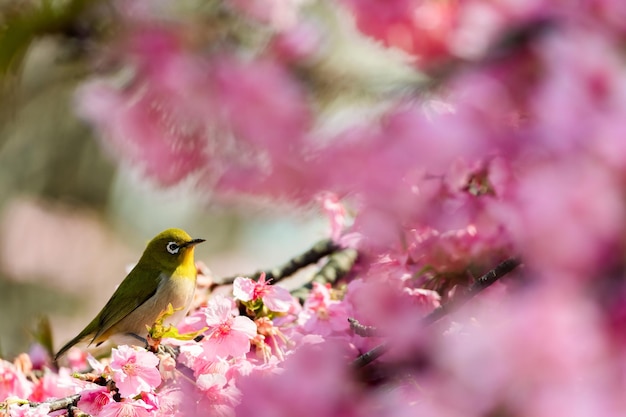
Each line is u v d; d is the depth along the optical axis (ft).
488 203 10.71
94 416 10.87
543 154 9.92
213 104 10.77
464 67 10.51
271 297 10.96
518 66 10.45
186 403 10.82
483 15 10.50
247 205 10.72
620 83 10.05
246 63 10.77
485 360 9.35
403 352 10.62
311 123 10.65
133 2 10.69
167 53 10.75
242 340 10.86
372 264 10.95
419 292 10.89
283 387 10.57
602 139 9.69
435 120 10.47
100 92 10.89
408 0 10.62
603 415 8.86
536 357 9.04
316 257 11.53
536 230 9.43
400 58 10.64
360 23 10.71
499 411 9.27
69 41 10.61
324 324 10.96
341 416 10.57
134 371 10.83
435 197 10.67
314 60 10.71
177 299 11.62
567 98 10.00
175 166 10.83
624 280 9.29
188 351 10.87
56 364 11.51
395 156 10.48
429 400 10.43
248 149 10.73
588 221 9.36
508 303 10.46
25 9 10.55
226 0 10.81
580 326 9.07
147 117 10.84
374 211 10.65
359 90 10.61
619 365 9.08
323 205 10.96
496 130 10.43
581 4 10.44
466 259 10.85
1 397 11.20
